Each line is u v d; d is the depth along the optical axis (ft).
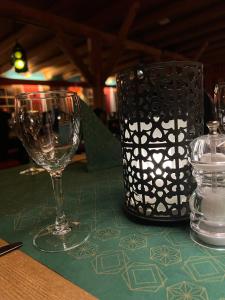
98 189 2.08
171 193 1.33
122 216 1.53
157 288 0.90
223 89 1.63
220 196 1.12
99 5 11.07
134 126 1.36
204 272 0.97
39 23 10.94
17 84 19.94
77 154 3.58
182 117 1.30
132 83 1.32
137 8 11.69
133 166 1.40
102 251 1.17
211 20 13.57
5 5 9.77
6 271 1.04
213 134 1.21
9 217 1.67
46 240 1.30
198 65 1.33
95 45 13.17
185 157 1.32
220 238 1.08
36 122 1.31
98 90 13.57
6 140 7.56
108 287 0.92
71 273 1.02
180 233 1.27
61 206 1.51
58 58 17.20
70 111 1.36
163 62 1.26
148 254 1.11
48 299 0.87
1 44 13.64
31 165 3.01
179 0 11.50
